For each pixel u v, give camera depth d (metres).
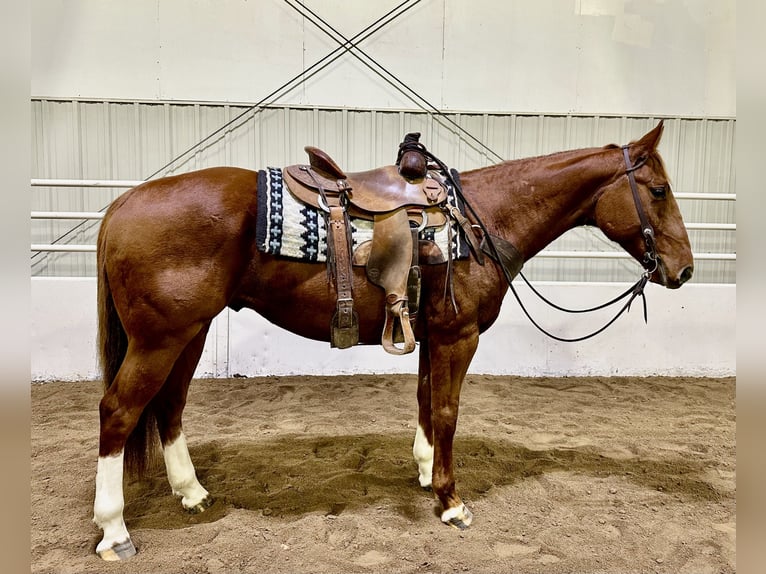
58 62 3.77
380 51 4.00
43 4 3.72
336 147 4.01
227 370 3.80
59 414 2.93
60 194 3.79
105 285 1.59
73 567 1.50
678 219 1.83
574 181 1.83
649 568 1.56
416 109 4.03
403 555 1.59
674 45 4.14
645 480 2.17
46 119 3.78
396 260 1.59
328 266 1.59
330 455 2.39
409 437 2.64
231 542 1.63
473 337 1.73
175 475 1.80
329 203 1.61
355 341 1.67
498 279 1.77
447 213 1.69
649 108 4.16
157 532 1.69
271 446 2.49
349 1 3.95
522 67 4.09
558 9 4.06
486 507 1.91
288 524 1.75
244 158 3.95
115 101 3.82
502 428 2.80
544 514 1.87
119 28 3.81
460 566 1.54
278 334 3.83
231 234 1.53
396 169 1.75
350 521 1.77
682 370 4.00
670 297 3.95
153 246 1.47
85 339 3.66
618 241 1.88
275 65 3.94
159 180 1.62
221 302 1.56
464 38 4.04
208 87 3.91
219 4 3.87
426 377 1.98
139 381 1.50
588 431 2.78
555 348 3.95
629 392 3.54
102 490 1.54
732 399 3.41
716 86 4.18
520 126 4.10
